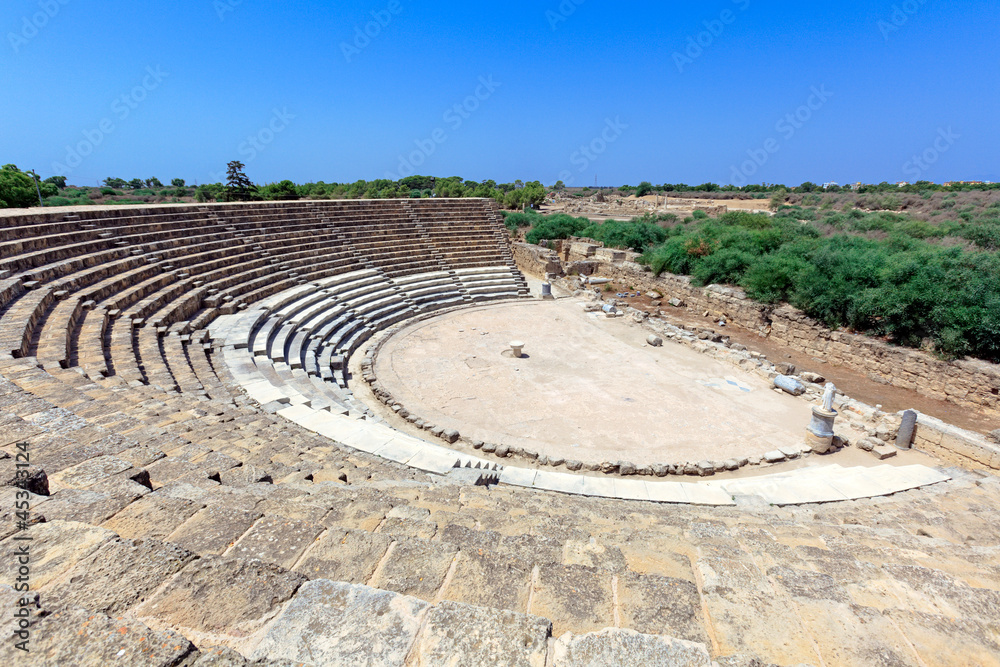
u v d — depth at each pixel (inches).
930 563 232.2
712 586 163.5
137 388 421.4
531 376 831.1
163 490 187.6
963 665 134.4
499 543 189.5
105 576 123.3
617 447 613.0
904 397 807.7
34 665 92.4
